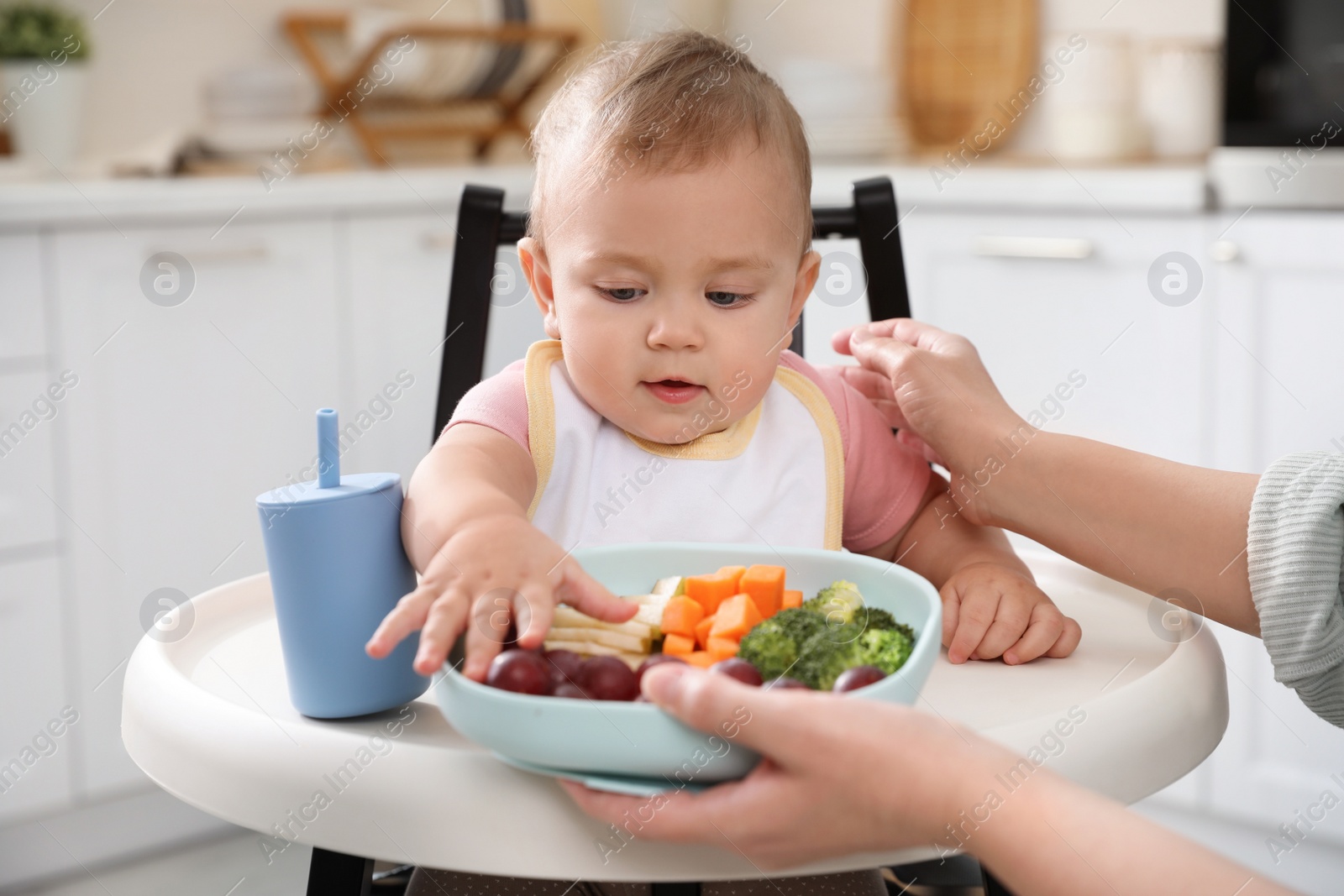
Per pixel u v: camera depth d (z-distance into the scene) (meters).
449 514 0.55
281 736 0.51
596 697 0.50
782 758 0.45
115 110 2.11
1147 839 0.44
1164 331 1.60
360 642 0.54
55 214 1.59
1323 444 1.49
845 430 0.81
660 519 0.76
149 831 1.75
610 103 0.73
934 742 0.45
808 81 2.02
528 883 0.64
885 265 0.92
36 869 1.66
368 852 0.49
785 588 0.60
